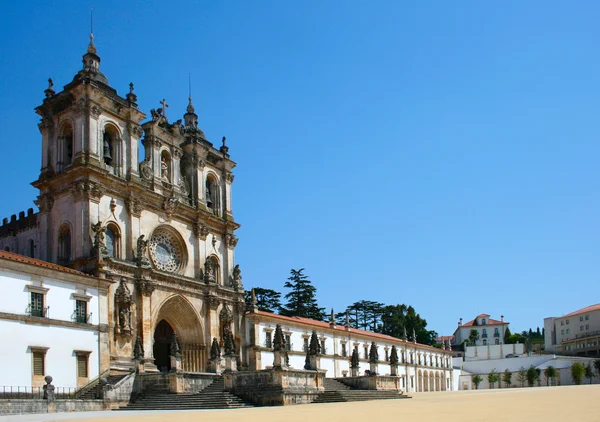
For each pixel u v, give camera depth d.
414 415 28.86
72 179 60.75
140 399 52.66
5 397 44.94
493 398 47.88
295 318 91.19
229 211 81.25
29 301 48.66
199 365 69.44
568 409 30.22
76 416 38.16
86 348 52.88
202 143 78.88
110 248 61.78
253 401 51.19
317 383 56.00
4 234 70.12
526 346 173.62
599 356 172.12
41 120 65.06
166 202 69.31
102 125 63.28
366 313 172.50
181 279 68.12
